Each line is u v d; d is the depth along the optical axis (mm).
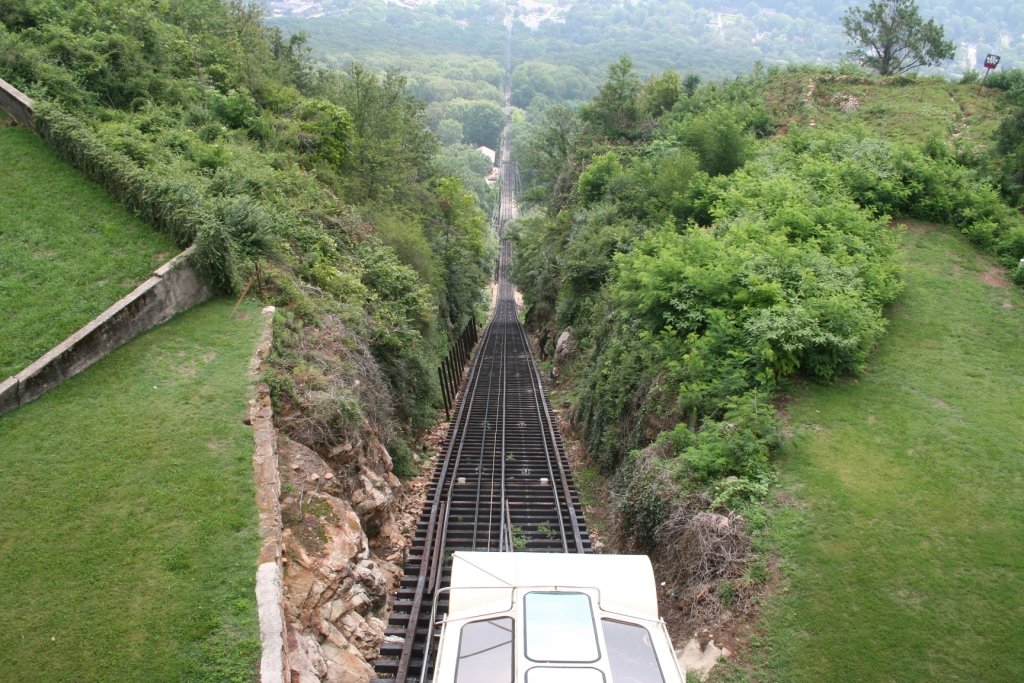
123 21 27641
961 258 20625
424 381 22250
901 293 18406
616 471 16641
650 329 17359
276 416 12953
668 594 10984
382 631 10797
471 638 7250
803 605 9609
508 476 18203
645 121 47438
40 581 9297
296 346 15016
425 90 163250
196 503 10578
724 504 11344
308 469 12070
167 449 11570
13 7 26031
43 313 14258
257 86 33500
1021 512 11078
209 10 37906
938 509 11141
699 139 29484
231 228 17219
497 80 198250
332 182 29266
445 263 39219
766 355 13797
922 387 14547
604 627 7289
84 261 15859
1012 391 14453
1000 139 26234
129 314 14359
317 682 8820
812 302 14805
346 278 19859
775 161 26203
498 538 14281
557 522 15148
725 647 9352
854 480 11789
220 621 8883
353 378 15695
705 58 195500
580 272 29531
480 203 105000
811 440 12859
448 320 35500
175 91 27312
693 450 12328
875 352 15930
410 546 14219
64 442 11625
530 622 7246
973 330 16859
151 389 12984
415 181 45250
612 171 36156
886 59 43406
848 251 18109
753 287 15445
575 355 29188
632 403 17031
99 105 24219
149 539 9961
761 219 18797
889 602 9594
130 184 17688
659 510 12164
